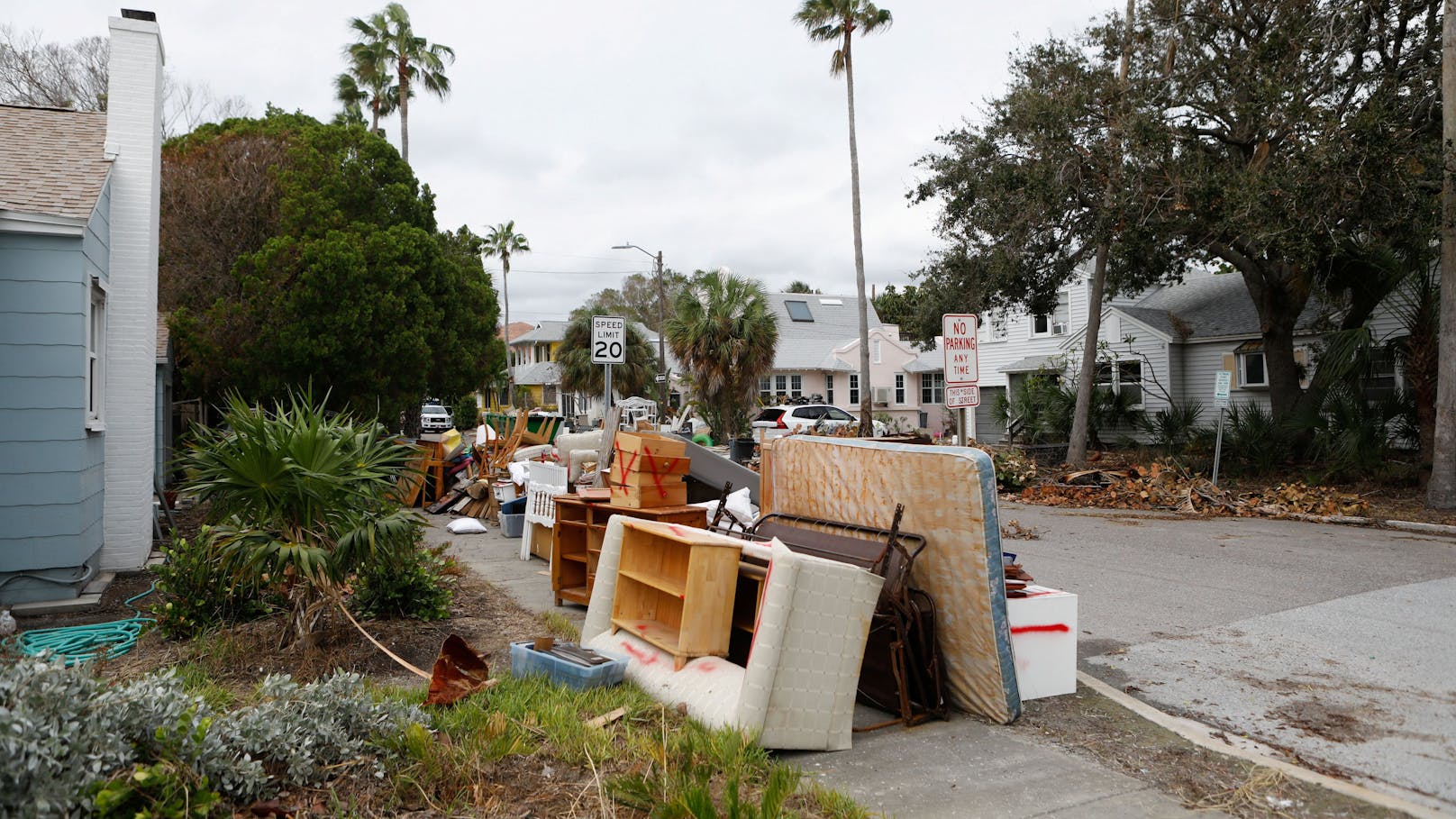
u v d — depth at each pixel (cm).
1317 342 2052
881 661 511
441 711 470
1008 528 1205
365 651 596
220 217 2017
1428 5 1551
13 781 293
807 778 412
